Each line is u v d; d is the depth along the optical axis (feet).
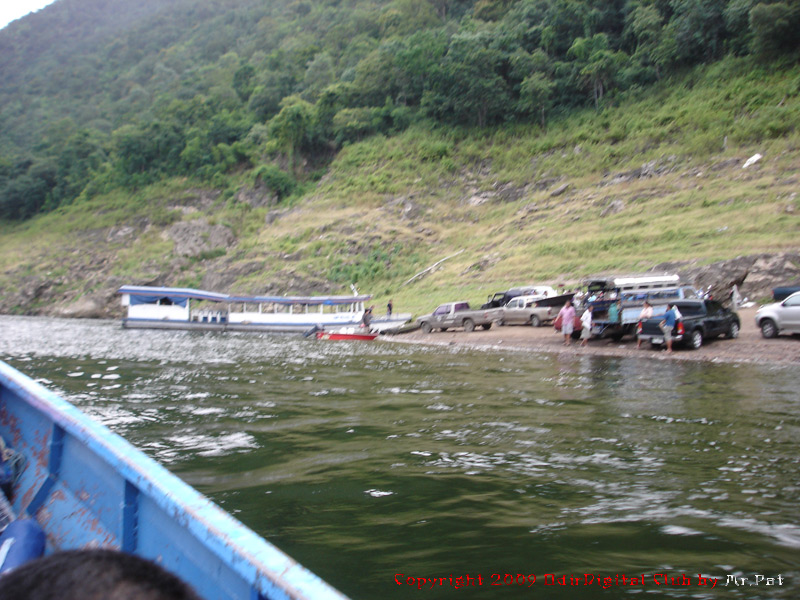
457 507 16.76
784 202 138.41
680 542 14.06
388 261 192.75
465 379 45.24
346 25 449.89
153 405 33.88
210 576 6.86
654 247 136.05
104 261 264.11
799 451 22.26
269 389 40.42
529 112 276.00
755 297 90.07
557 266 143.33
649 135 219.41
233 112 378.32
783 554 13.26
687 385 40.27
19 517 12.24
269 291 184.96
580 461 21.44
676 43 252.42
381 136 296.92
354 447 24.03
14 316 230.27
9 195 367.45
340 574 12.70
